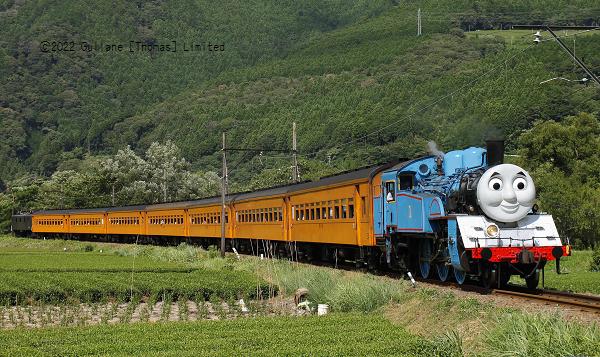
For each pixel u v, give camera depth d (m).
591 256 40.59
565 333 12.98
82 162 173.38
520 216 20.86
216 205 53.03
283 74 184.25
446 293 20.36
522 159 64.94
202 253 51.44
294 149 49.56
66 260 51.78
